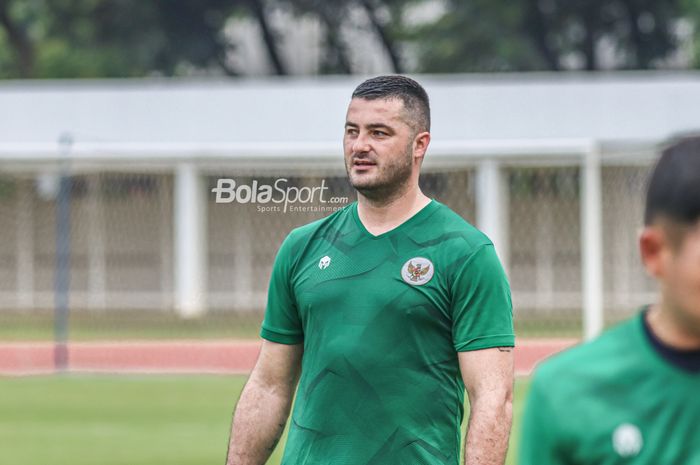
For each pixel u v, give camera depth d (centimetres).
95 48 11862
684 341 795
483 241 1360
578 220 6819
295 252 1417
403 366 1345
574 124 6512
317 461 1359
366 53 13000
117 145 6494
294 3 12206
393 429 1341
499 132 6512
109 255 7162
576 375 805
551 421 803
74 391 4244
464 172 6450
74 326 6456
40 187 7169
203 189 6769
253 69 13012
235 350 5494
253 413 1445
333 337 1362
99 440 3256
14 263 7181
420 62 11975
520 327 6241
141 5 11606
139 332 6181
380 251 1367
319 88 6700
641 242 782
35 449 3127
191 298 6656
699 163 757
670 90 6506
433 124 6525
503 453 1327
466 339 1345
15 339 5931
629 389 798
